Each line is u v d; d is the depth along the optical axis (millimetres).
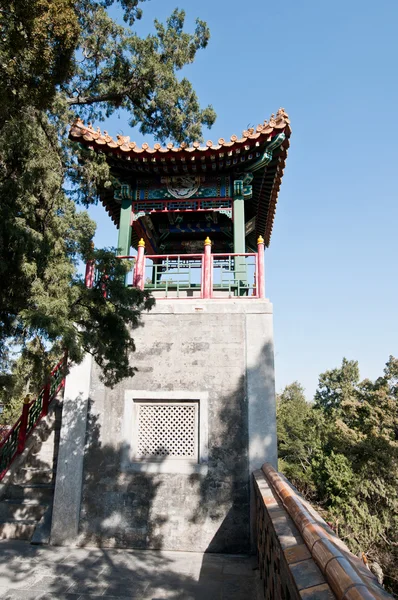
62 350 4773
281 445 33094
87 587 5297
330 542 2371
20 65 5348
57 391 10188
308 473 25359
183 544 6859
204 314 7930
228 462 7164
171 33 15609
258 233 13266
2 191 4902
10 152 5172
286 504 3805
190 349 7789
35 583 5414
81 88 14031
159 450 7512
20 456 9047
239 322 7848
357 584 1660
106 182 6809
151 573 5801
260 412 7297
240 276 8828
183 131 16031
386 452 22703
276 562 3502
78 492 7227
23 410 9461
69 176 6473
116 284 5594
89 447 7477
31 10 4949
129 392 7641
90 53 13617
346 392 38969
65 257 5152
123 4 14742
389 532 20375
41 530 7246
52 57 5387
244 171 9641
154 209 9898
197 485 7094
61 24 5199
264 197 11055
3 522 7602
